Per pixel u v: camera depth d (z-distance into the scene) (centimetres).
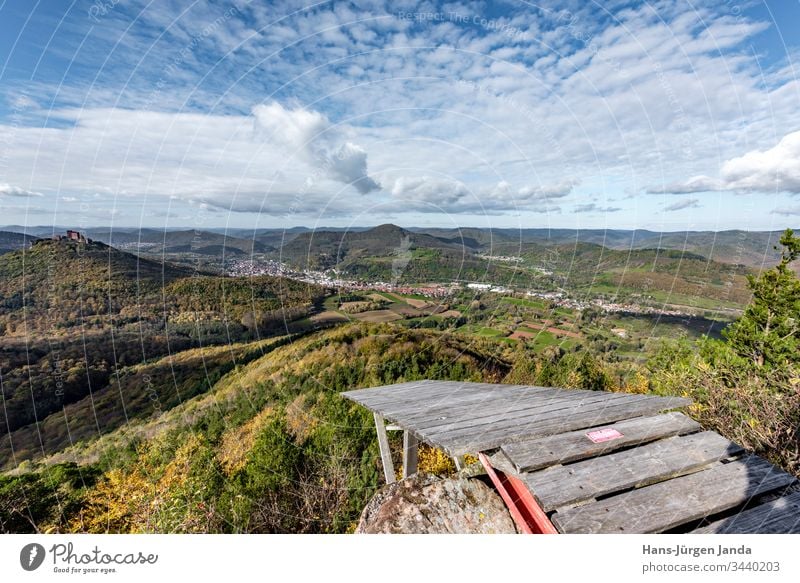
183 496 636
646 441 272
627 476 229
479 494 288
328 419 742
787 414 371
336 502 635
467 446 259
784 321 816
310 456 688
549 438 271
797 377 407
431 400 398
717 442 262
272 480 650
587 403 344
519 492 261
